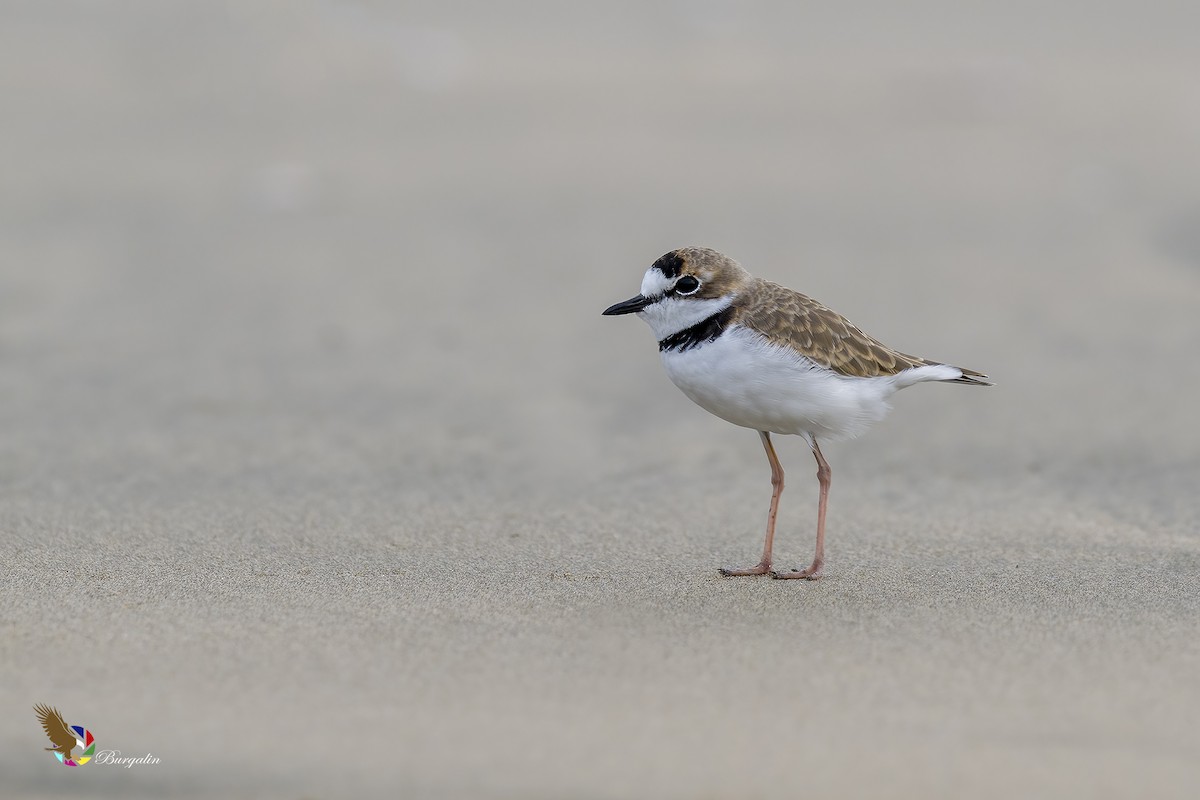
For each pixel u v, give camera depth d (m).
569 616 7.31
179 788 5.40
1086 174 19.77
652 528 9.42
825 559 8.64
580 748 5.69
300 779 5.45
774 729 5.86
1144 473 10.68
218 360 13.62
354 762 5.57
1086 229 17.67
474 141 21.66
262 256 17.03
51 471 10.48
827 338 7.79
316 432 11.72
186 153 20.95
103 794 5.39
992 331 14.28
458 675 6.42
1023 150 21.00
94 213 18.45
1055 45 26.67
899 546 8.93
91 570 8.08
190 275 16.31
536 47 26.52
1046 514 9.73
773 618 7.31
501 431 11.91
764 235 17.48
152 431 11.62
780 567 8.50
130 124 22.06
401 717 5.96
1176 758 5.60
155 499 9.86
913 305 15.02
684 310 7.83
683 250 7.94
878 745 5.71
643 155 21.05
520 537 9.11
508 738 5.77
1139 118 22.28
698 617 7.32
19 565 8.15
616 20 28.39
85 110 22.42
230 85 23.61
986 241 17.25
